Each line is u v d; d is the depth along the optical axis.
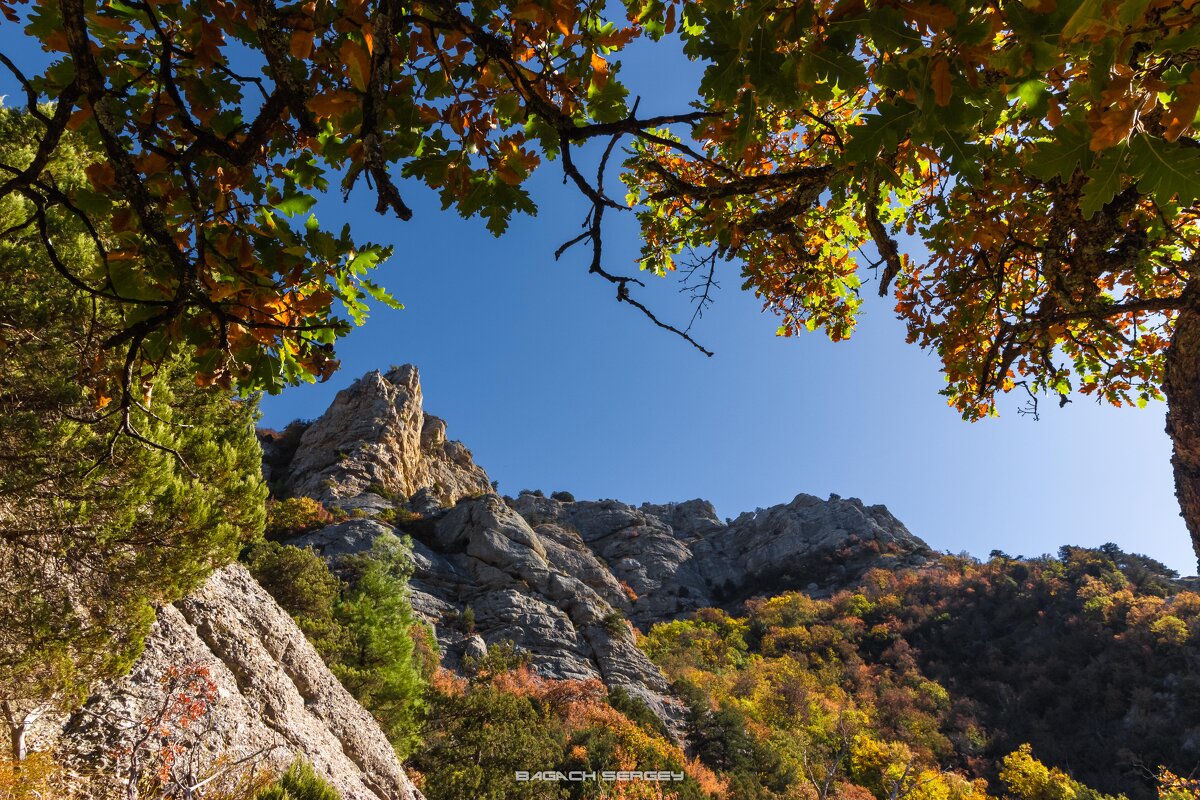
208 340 1.54
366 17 1.29
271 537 48.12
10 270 6.01
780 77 1.32
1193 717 62.19
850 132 1.33
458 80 1.54
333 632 23.17
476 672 38.09
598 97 1.65
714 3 1.34
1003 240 3.61
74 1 1.13
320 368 1.61
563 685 37.53
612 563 108.69
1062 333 4.23
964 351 4.70
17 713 7.64
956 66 1.19
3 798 6.48
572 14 1.36
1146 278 4.14
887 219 4.30
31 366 6.41
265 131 1.43
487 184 1.64
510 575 50.25
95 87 1.19
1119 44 1.08
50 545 7.40
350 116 1.38
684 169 3.84
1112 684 71.50
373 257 1.61
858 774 42.94
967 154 1.27
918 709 74.81
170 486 8.31
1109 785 59.22
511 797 18.69
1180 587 91.31
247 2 1.23
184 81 1.44
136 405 1.39
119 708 8.66
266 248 1.52
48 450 6.59
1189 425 3.73
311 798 8.79
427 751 20.91
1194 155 1.18
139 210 1.26
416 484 76.38
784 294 4.75
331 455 71.69
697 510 138.50
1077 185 3.13
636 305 1.74
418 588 46.56
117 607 8.20
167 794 7.81
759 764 39.09
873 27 1.18
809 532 122.50
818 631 91.38
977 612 95.12
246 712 10.30
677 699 44.03
